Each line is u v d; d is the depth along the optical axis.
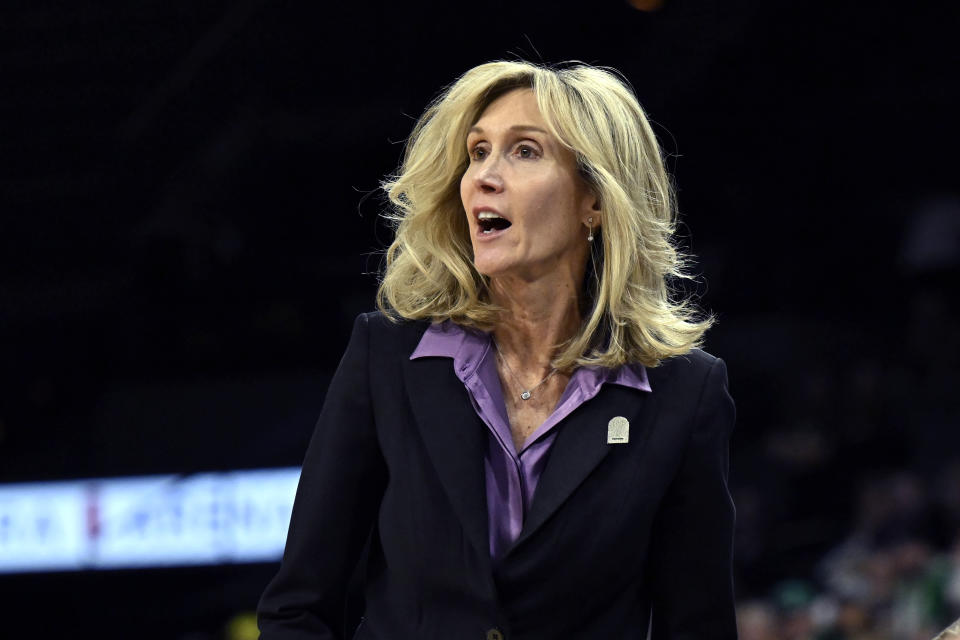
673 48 28.47
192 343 30.98
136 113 28.81
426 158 6.19
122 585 29.38
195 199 29.28
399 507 5.79
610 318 6.16
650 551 6.23
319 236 31.47
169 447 30.16
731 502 6.23
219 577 29.20
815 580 23.16
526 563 5.66
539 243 5.95
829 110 30.80
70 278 31.62
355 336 6.21
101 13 28.55
